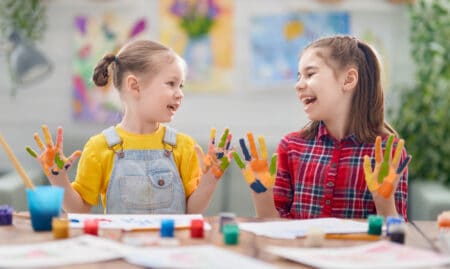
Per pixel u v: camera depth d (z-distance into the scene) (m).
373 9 3.48
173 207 1.71
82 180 1.70
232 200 3.21
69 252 1.07
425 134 3.28
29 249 1.09
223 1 3.54
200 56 3.55
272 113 3.55
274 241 1.20
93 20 3.58
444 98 3.30
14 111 3.65
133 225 1.30
